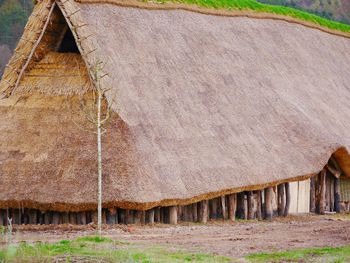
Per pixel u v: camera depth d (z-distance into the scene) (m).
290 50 50.06
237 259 24.08
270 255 24.77
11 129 34.38
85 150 32.94
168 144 34.62
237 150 37.81
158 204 32.75
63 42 37.31
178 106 36.94
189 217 36.09
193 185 34.12
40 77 36.03
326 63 53.09
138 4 40.22
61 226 32.19
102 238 27.34
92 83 34.25
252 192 39.16
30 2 83.69
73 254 23.14
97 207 31.98
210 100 39.09
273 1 106.75
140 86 35.91
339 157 43.72
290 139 41.41
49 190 32.28
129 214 33.31
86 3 37.19
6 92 35.78
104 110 33.62
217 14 46.28
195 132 36.53
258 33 48.66
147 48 38.12
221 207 37.81
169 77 37.94
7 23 80.75
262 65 45.47
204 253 25.22
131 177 32.06
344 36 59.94
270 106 42.44
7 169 33.16
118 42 36.78
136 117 34.16
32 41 35.91
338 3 110.19
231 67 42.59
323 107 46.84
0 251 21.94
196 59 40.66
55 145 33.41
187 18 43.28
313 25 56.41
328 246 27.42
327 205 45.56
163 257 23.72
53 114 34.38
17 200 32.38
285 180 39.28
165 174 33.34
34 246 23.95
